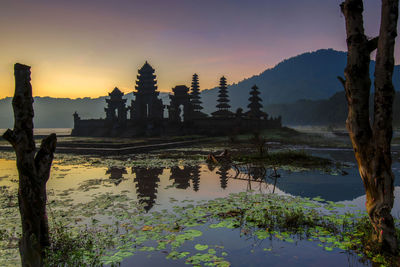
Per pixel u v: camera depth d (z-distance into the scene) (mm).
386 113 4332
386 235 4402
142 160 16656
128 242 4930
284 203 7289
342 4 4793
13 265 4152
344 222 5730
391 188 4430
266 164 14430
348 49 4656
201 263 4160
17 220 6168
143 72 48094
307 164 14102
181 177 11258
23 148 4105
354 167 13383
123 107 48500
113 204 7387
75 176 11555
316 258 4316
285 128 54625
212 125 42594
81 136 47281
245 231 5449
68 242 4641
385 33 4277
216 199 7777
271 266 4070
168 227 5645
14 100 4078
